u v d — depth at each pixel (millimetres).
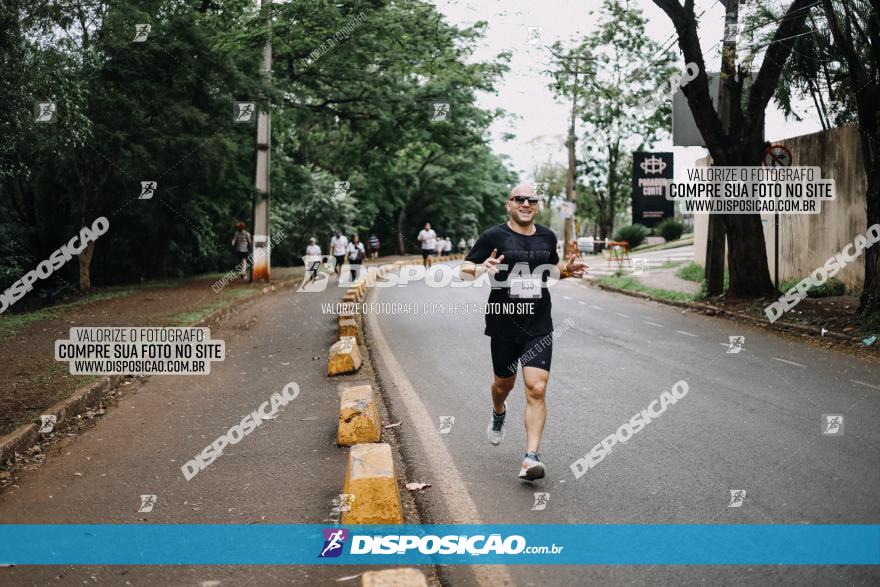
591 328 14023
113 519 5051
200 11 23172
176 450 6652
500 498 5305
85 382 8906
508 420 7418
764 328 13609
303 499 5355
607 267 31266
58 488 5688
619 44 20422
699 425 7051
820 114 19031
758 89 15820
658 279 23547
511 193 5773
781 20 14922
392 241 61250
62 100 15023
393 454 6348
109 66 19078
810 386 8641
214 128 21312
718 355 10852
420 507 5172
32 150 15336
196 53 20125
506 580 4129
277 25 18797
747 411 7543
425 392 8742
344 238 30891
